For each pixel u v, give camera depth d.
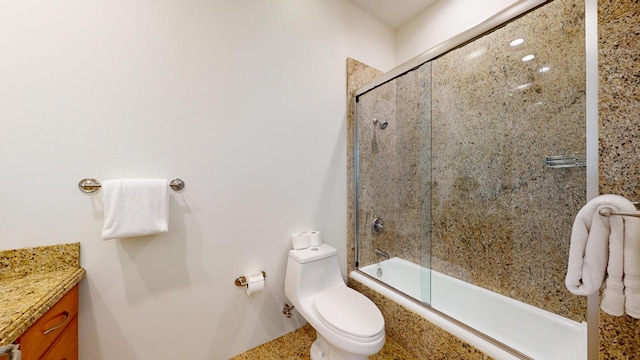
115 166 1.14
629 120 0.73
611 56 0.76
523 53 1.45
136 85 1.18
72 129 1.06
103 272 1.13
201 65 1.34
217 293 1.41
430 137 1.91
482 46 1.62
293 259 1.54
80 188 1.07
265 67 1.55
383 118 2.01
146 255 1.22
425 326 1.40
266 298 1.58
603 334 0.78
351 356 1.19
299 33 1.70
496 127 1.60
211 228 1.39
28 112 0.99
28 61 0.99
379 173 2.05
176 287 1.30
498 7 1.72
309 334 1.67
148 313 1.23
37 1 1.00
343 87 1.94
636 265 0.68
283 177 1.64
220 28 1.40
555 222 1.38
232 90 1.44
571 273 0.79
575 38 1.27
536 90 1.42
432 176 1.94
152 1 1.22
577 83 1.28
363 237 2.02
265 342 1.58
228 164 1.44
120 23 1.14
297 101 1.70
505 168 1.57
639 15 0.71
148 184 1.14
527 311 1.43
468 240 1.76
